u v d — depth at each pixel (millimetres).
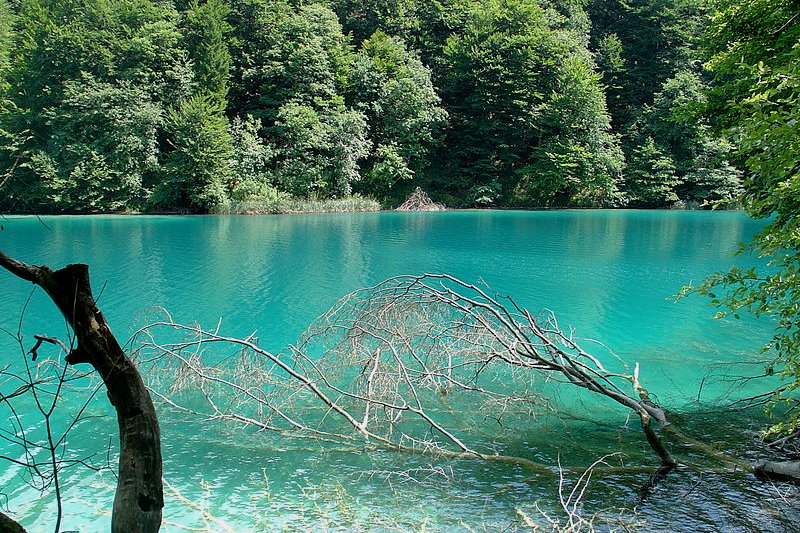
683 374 7184
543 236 22438
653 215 33938
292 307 10398
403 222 28531
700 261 16172
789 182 3654
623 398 4805
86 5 35375
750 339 8797
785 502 3920
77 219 28953
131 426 2074
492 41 40906
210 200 33031
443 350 5926
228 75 37219
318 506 3979
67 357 2057
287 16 39750
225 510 3959
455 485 4285
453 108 43625
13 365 7109
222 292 11602
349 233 22984
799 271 3785
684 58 43250
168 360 6086
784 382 6656
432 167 43219
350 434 5230
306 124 36812
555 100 39250
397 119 40531
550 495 4133
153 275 13383
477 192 39906
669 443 4977
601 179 39094
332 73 40062
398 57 41750
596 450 4891
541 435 5211
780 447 4812
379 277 13328
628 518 3777
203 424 5402
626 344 8547
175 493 3869
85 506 4008
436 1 44438
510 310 10516
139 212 33500
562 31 43781
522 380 6621
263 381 5586
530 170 40469
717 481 4238
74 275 1984
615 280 13422
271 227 25359
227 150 33688
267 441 5062
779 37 6914
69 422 5418
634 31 44906
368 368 5926
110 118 32562
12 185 28859
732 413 5703
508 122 42469
